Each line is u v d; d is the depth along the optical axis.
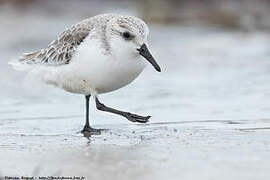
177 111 13.95
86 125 12.09
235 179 7.83
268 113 13.34
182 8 33.59
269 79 17.91
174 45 25.69
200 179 7.89
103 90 12.08
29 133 11.88
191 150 9.78
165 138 11.00
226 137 10.84
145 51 11.38
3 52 24.06
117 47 11.32
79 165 8.93
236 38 27.33
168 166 8.66
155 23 31.83
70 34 12.09
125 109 14.38
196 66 20.78
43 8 37.84
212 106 14.41
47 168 8.87
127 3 38.06
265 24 30.17
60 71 12.01
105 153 9.77
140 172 8.36
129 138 11.15
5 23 32.78
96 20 11.95
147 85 17.64
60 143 10.83
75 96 16.38
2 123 12.98
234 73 19.20
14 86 17.70
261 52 23.27
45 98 16.08
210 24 31.02
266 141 10.39
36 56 12.65
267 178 7.84
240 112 13.56
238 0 33.84
